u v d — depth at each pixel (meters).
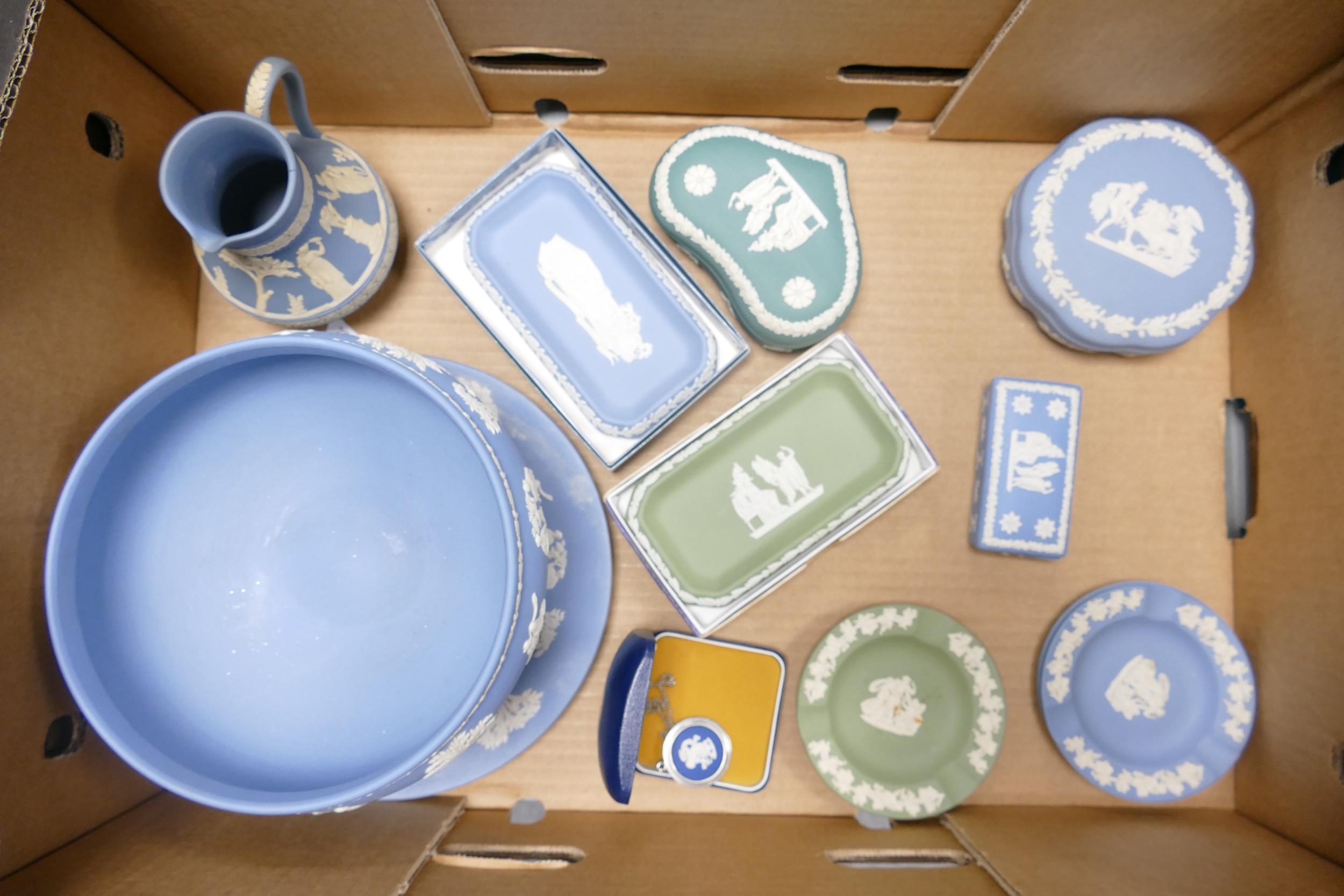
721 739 0.77
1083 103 0.77
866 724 0.77
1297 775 0.72
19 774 0.57
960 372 0.83
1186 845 0.71
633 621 0.81
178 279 0.79
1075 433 0.78
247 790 0.52
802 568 0.76
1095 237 0.76
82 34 0.64
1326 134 0.70
